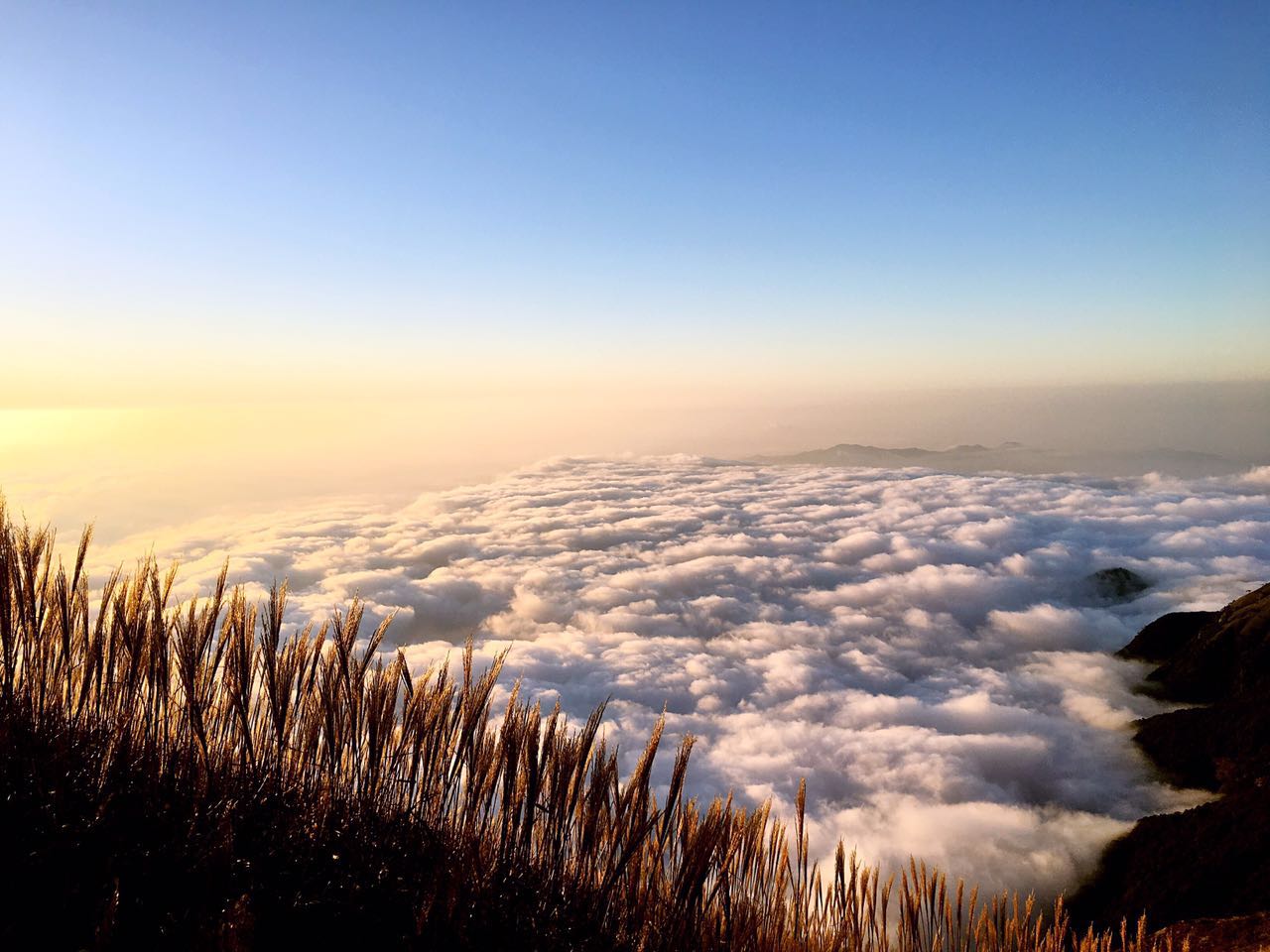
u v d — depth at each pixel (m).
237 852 2.11
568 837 2.67
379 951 1.97
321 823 2.35
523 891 2.47
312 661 2.65
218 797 2.29
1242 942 7.56
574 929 2.45
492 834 2.58
